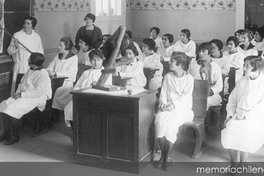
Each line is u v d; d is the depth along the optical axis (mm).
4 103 6695
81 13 11094
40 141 6777
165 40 10445
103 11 11828
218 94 7145
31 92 6801
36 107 6945
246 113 5406
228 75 7746
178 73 5945
